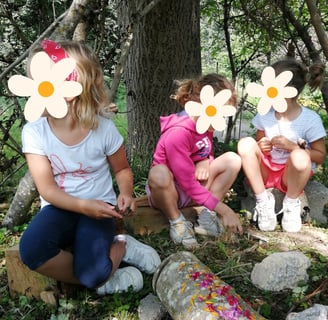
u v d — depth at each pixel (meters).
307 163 2.84
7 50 4.07
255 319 1.85
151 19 4.12
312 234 2.99
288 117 3.02
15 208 3.04
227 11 4.91
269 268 2.39
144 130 4.44
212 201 2.74
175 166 2.72
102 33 2.91
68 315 2.19
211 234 2.92
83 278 2.17
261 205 3.00
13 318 2.23
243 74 5.36
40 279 2.34
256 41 5.59
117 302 2.26
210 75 2.70
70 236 2.26
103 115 2.30
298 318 2.00
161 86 4.30
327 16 5.23
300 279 2.39
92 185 2.26
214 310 1.87
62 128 2.17
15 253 2.34
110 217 2.14
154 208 2.95
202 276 2.04
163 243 2.82
